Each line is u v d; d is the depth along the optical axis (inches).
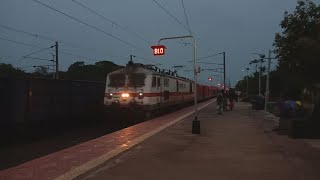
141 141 636.7
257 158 500.7
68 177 383.9
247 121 1038.4
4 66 1889.8
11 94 776.9
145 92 1116.5
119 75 1138.0
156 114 1243.2
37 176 386.3
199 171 426.3
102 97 1266.0
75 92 1063.0
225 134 750.5
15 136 791.1
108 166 452.4
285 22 797.2
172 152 546.3
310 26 756.6
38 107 863.7
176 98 1505.9
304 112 794.2
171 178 395.2
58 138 876.0
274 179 390.3
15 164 569.0
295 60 738.2
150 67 1234.6
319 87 679.7
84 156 498.6
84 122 1128.2
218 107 1331.2
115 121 1216.2
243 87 4116.6
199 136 719.7
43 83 890.1
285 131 787.4
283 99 904.9
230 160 487.8
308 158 499.2
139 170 431.5
